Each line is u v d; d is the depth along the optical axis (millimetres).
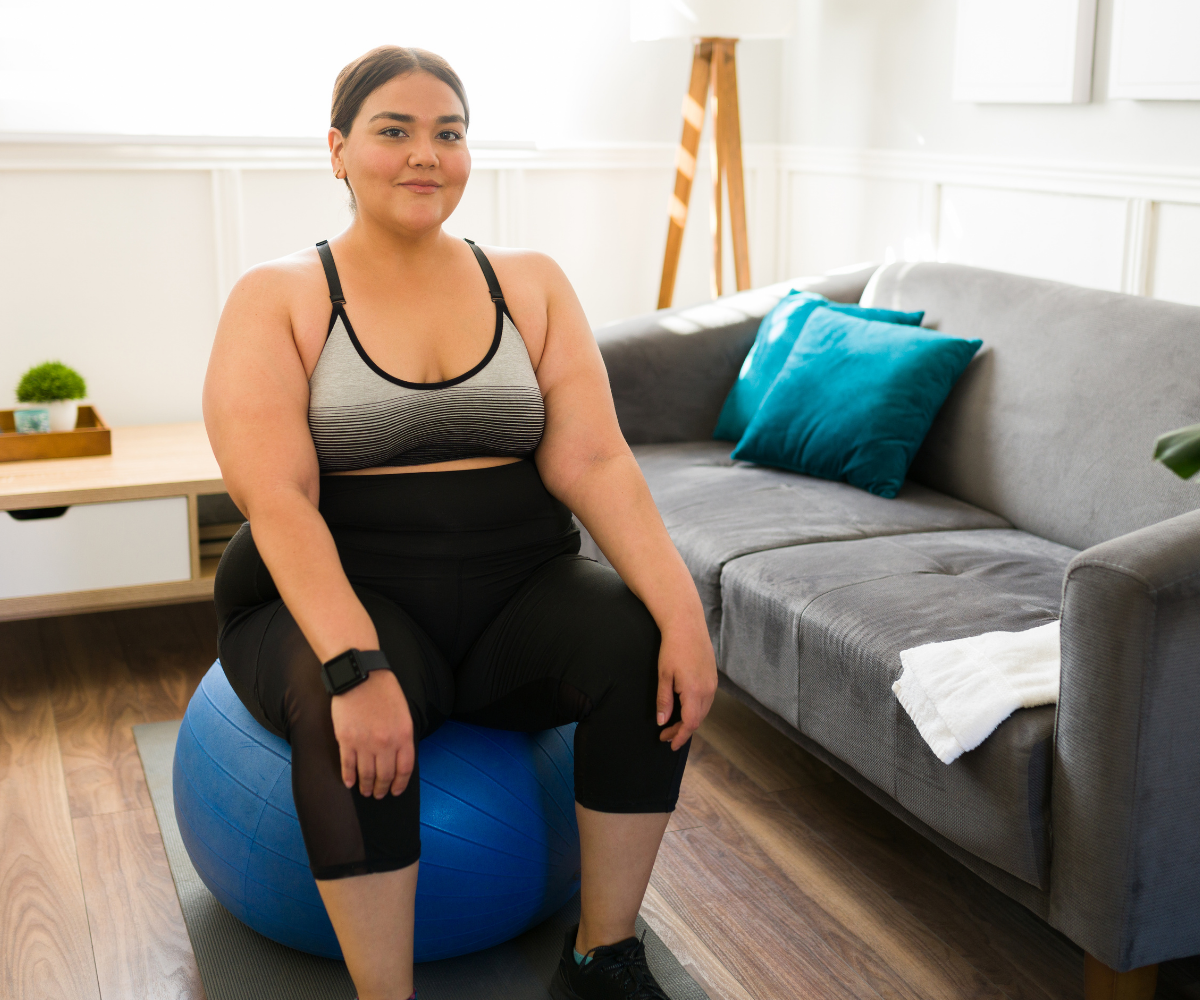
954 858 1728
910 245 3457
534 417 1586
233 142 3303
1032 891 1516
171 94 3297
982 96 3094
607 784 1438
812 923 1752
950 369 2430
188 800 1636
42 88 3162
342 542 1529
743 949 1688
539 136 3736
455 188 1537
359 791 1298
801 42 3859
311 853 1311
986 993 1598
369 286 1549
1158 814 1386
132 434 3168
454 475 1557
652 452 2793
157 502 2623
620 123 3826
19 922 1746
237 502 1474
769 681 1993
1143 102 2686
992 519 2303
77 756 2266
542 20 3664
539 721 1545
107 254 3273
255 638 1470
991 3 3029
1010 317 2430
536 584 1563
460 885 1523
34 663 2721
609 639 1447
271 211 3430
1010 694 1508
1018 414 2311
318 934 1568
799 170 3914
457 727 1594
